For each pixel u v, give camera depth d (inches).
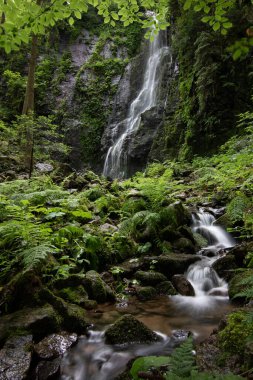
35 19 166.9
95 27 1099.3
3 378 99.8
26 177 394.0
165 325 142.9
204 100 512.1
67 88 953.5
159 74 789.9
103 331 135.6
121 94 901.8
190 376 67.8
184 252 221.0
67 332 132.7
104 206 274.4
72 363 116.0
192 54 597.0
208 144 512.1
